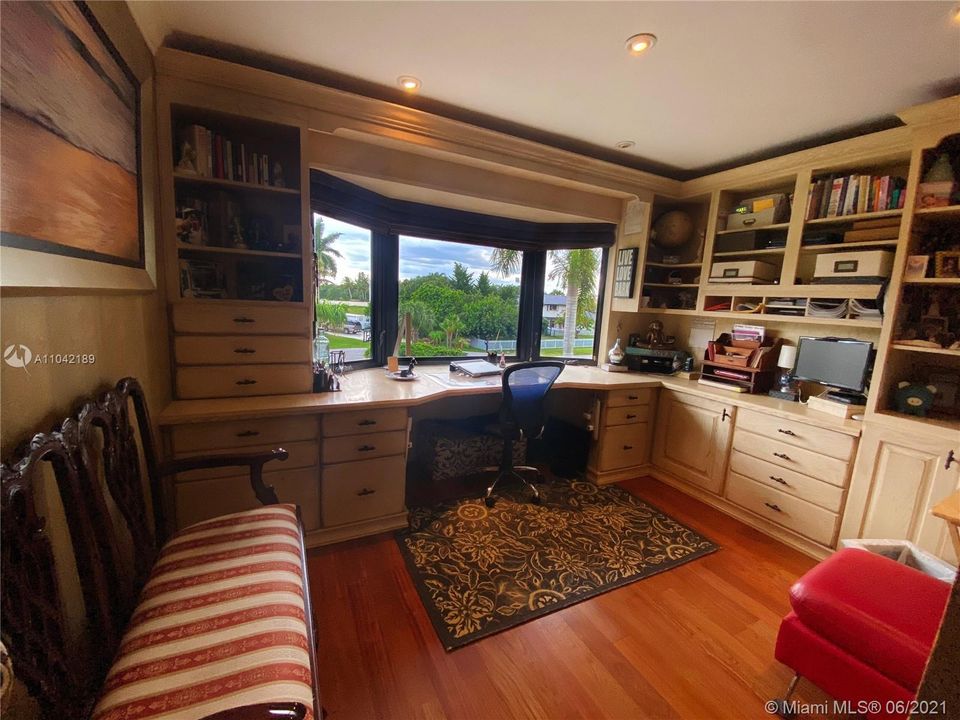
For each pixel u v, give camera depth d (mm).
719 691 1385
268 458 1509
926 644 1063
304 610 1077
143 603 1030
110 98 1186
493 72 1850
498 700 1315
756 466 2412
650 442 3096
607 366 3299
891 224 2113
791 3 1320
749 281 2678
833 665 1208
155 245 1710
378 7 1454
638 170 2916
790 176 2498
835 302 2309
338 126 2025
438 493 2689
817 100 1941
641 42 1566
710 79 1804
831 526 2086
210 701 794
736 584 1920
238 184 1899
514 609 1692
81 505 893
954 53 1532
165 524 1416
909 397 1943
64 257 919
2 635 661
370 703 1287
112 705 783
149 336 1637
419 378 2633
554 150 2521
